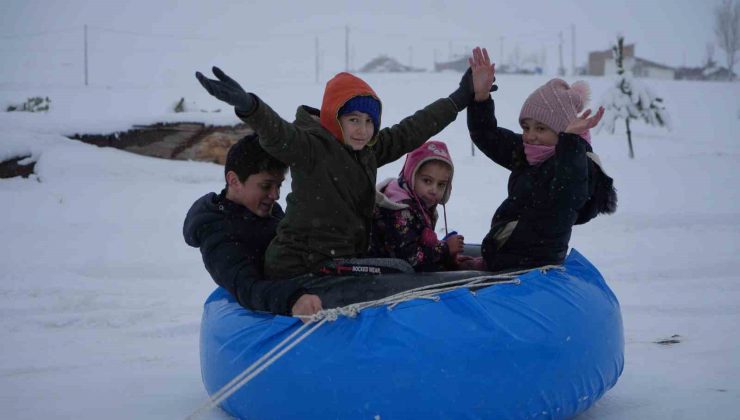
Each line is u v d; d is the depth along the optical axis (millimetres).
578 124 3770
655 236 9766
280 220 4297
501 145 4480
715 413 4117
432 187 4270
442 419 3336
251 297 3777
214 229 4117
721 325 6242
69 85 41750
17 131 14055
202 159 14773
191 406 4422
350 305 3484
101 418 4266
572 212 3877
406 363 3318
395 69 75000
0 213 11070
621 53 19266
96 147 14367
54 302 7215
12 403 4574
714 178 14336
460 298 3520
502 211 4188
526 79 42156
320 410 3398
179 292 7668
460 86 4543
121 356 5727
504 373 3375
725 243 9250
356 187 3869
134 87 39781
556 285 3764
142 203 11852
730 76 63469
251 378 3551
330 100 3840
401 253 4129
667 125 19094
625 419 4055
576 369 3582
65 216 10969
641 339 5902
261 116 3508
